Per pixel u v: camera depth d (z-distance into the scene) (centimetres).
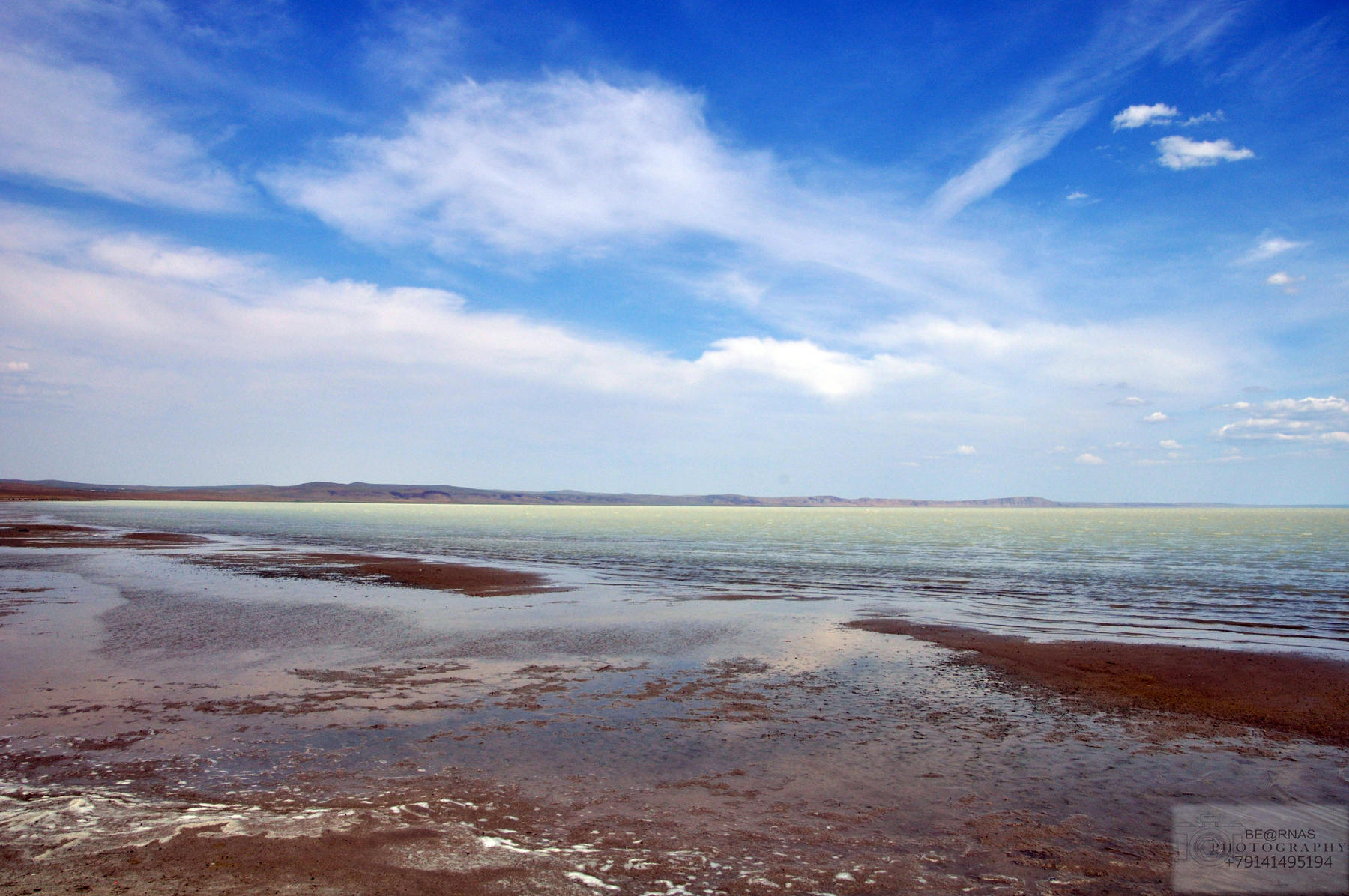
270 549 4097
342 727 920
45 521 7275
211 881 505
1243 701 1091
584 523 10481
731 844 602
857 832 631
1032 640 1561
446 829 616
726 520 13388
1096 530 8412
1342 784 757
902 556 4109
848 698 1088
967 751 852
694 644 1487
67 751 812
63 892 483
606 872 543
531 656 1361
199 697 1052
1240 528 9138
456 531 6994
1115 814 677
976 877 548
